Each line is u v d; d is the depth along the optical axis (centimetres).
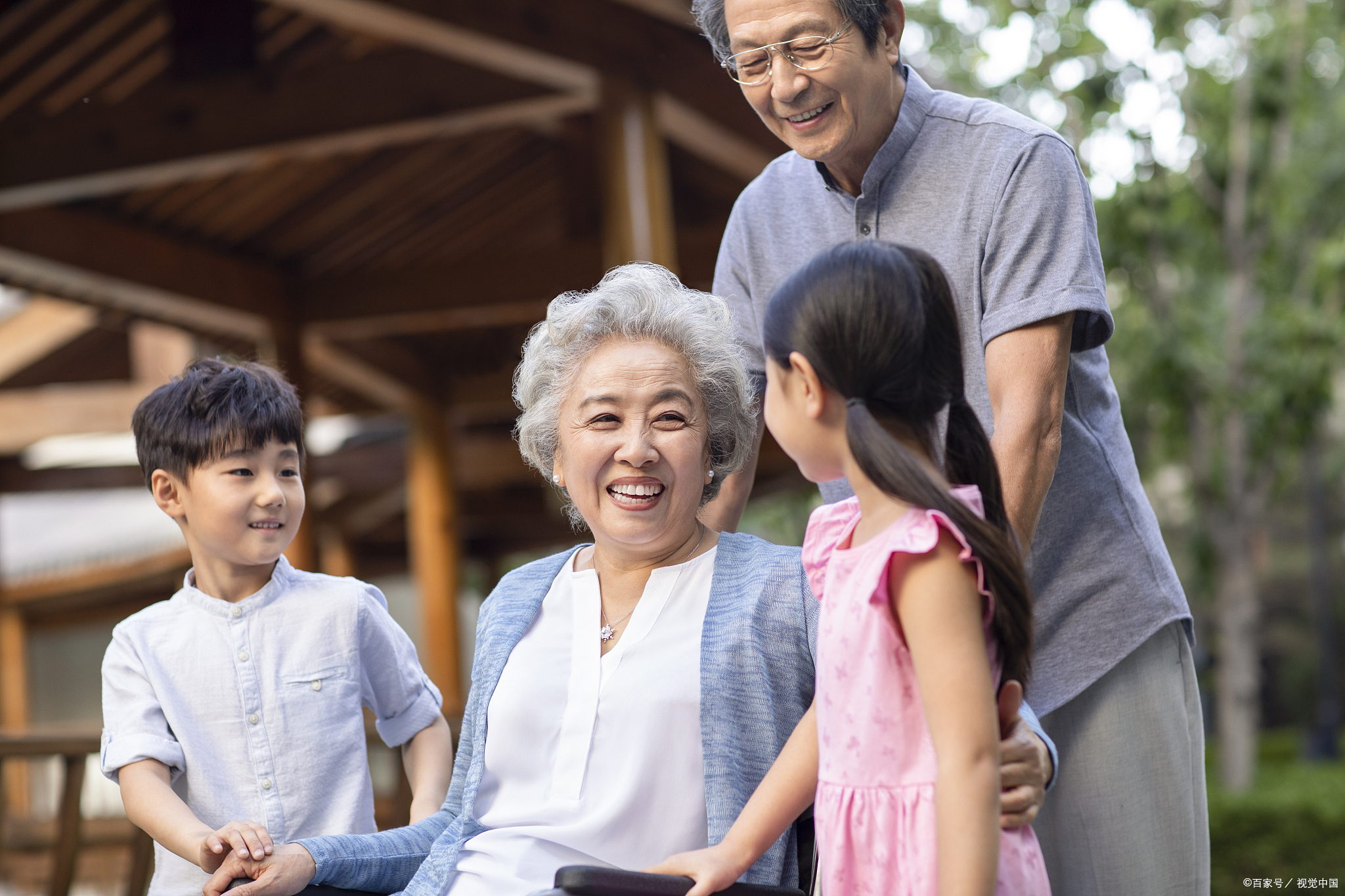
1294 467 1058
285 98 565
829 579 156
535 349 200
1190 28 881
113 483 1070
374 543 1480
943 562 142
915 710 146
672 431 190
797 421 152
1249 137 920
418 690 230
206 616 216
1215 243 952
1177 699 199
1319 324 920
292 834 209
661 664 187
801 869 177
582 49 530
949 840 135
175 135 569
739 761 180
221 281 745
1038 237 189
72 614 1411
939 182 201
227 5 579
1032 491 183
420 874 188
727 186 782
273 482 212
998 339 190
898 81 204
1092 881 197
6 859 967
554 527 1488
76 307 724
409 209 786
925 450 150
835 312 146
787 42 192
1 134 584
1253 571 1046
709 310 199
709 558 196
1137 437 1012
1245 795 1040
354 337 880
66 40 593
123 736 206
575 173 825
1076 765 197
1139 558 198
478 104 552
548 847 182
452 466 1007
